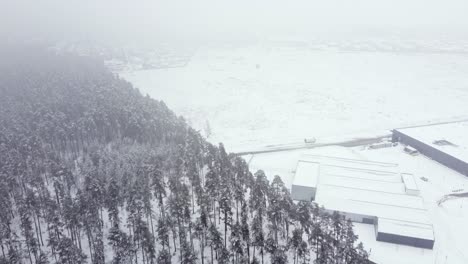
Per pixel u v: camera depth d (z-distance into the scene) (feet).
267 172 356.38
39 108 425.28
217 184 262.88
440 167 364.79
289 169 362.74
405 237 245.65
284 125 504.84
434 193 317.42
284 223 249.75
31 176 279.28
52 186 303.27
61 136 361.10
